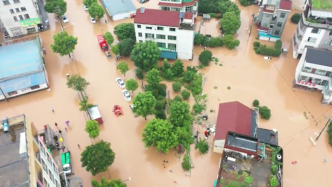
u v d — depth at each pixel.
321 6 64.81
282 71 68.19
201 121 57.22
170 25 65.38
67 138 54.94
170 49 70.69
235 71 68.19
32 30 80.81
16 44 72.06
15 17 76.25
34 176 31.72
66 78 67.56
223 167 42.34
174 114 52.53
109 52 73.94
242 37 78.44
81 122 57.84
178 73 66.38
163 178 48.88
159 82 64.94
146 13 67.69
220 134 49.47
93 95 63.25
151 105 54.44
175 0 76.06
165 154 52.12
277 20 72.38
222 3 84.19
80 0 95.44
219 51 74.12
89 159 45.66
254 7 90.50
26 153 32.50
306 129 55.81
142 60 65.50
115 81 66.56
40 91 64.69
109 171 49.88
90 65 70.94
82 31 82.00
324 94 59.34
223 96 62.19
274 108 59.75
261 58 71.75
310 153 52.00
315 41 66.25
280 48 71.69
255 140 44.38
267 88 64.06
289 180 48.31
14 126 36.16
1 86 62.09
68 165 49.06
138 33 69.25
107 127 56.81
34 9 77.25
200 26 82.56
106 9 88.81
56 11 82.12
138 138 54.81
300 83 61.84
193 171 49.69
